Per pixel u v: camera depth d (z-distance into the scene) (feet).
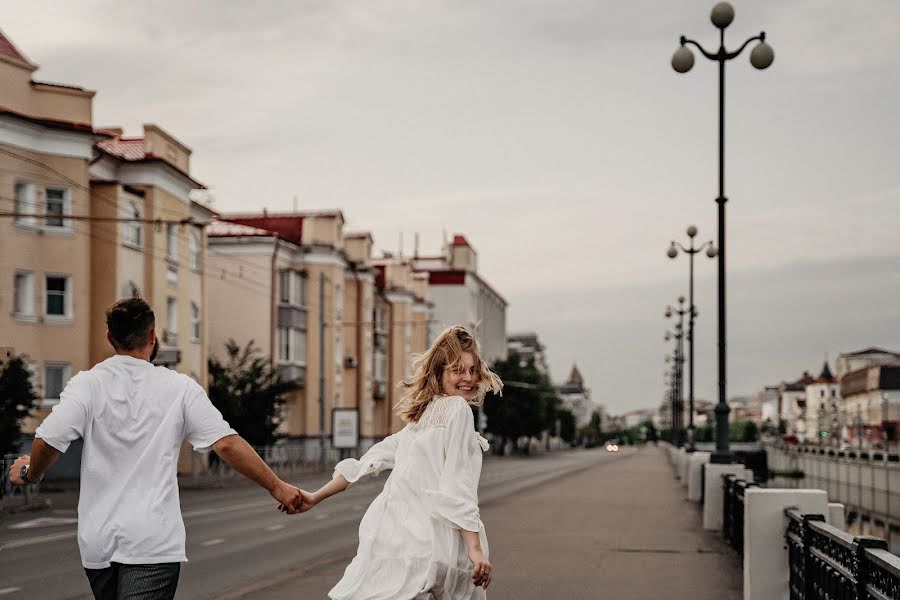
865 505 141.69
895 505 128.67
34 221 105.70
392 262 257.14
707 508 56.70
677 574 38.11
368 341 217.97
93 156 114.11
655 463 216.74
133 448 13.21
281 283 175.63
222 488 111.55
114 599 13.12
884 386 260.42
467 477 13.19
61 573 39.68
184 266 132.16
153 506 12.99
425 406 13.88
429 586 12.80
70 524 64.03
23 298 105.50
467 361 13.88
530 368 335.47
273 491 14.01
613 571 38.93
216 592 34.42
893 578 15.46
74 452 111.14
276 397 133.90
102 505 12.98
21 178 103.45
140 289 121.90
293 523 64.34
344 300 212.43
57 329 107.76
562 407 552.00
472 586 13.25
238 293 170.71
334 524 63.62
